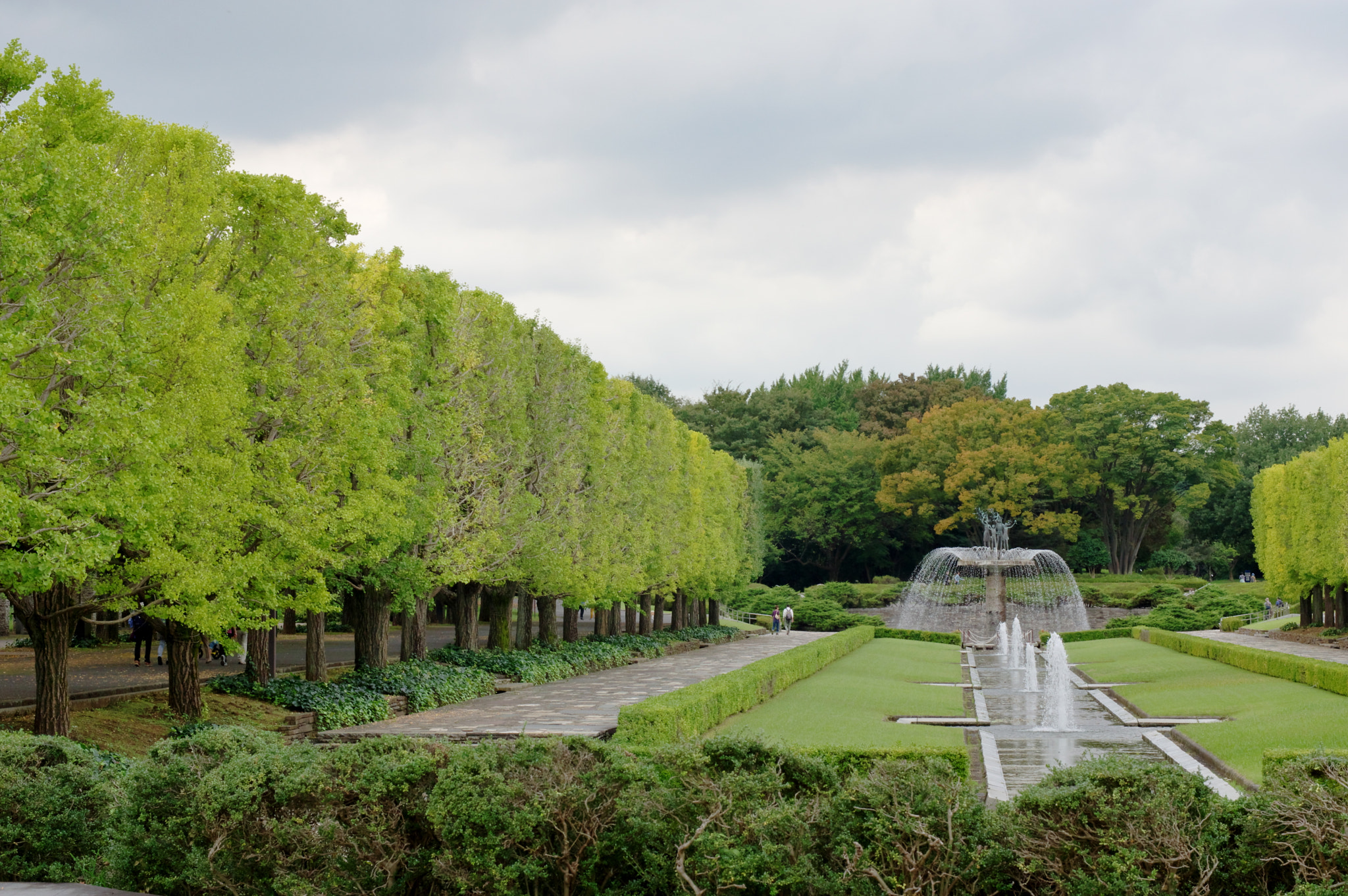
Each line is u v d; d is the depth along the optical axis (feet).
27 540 39.22
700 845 26.45
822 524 282.97
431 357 83.51
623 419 127.75
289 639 138.00
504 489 93.40
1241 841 24.85
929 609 237.25
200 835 28.58
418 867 27.94
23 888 29.14
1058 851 25.12
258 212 60.08
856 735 64.28
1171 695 93.09
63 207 37.96
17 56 42.96
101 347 40.55
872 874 25.20
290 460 58.29
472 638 100.22
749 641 180.45
